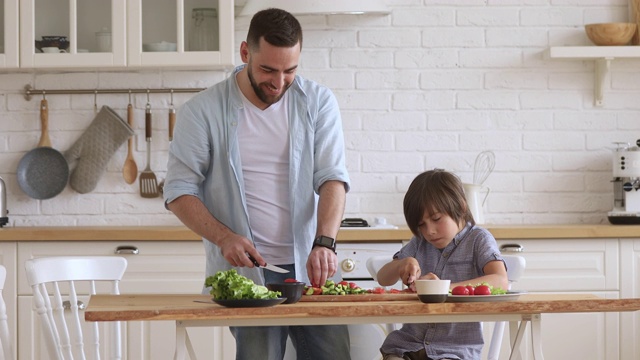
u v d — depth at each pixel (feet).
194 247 13.37
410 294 8.12
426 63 15.34
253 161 9.34
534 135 15.44
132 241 13.37
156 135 15.26
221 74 15.28
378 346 11.68
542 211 15.44
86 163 15.20
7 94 15.25
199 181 9.43
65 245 13.37
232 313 7.02
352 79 15.29
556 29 15.46
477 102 15.39
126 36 14.25
